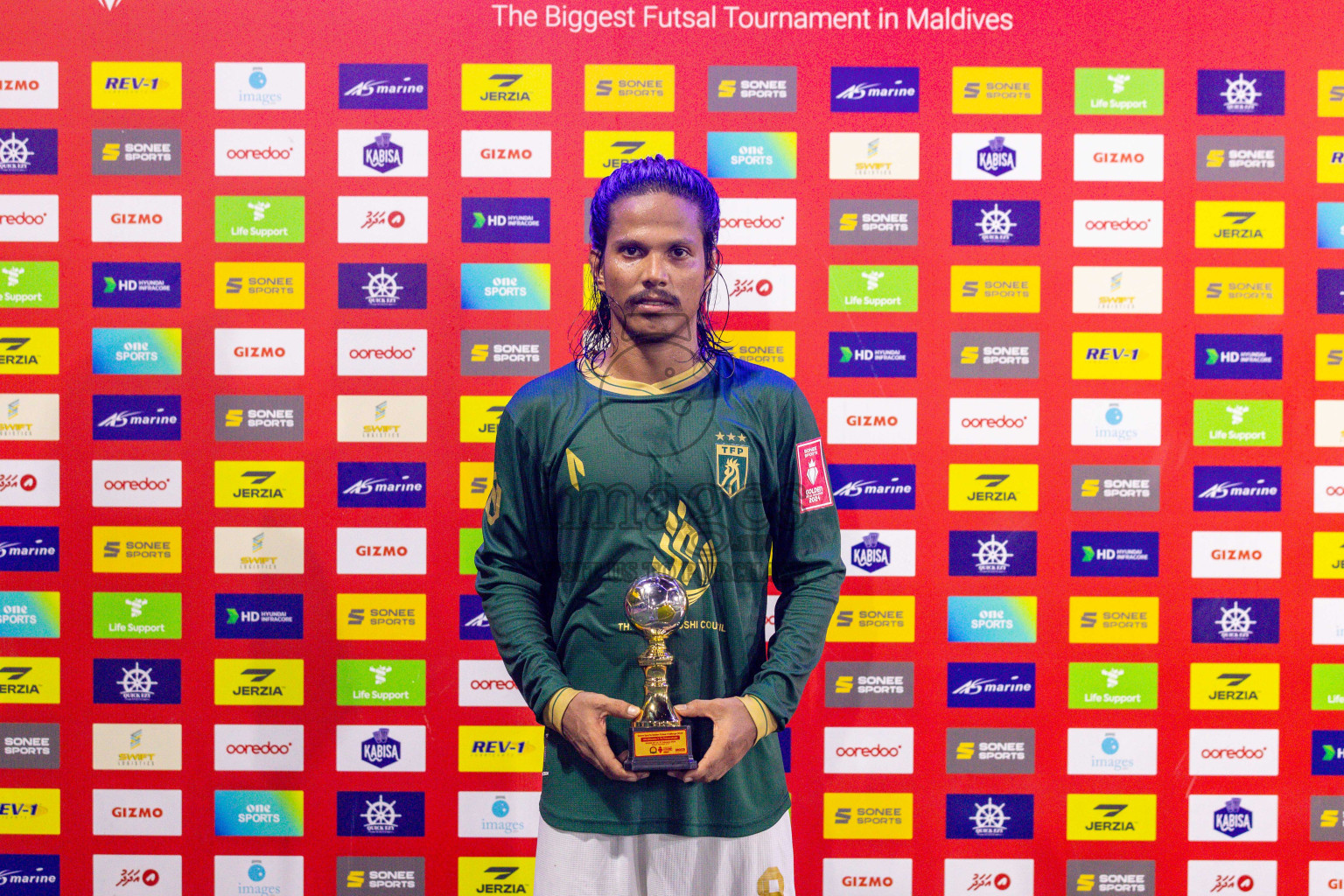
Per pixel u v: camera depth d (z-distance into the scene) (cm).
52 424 175
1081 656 175
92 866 176
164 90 173
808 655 129
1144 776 176
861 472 175
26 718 175
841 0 173
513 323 174
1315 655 175
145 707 176
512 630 130
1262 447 175
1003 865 176
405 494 174
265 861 176
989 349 174
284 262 173
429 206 173
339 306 174
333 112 173
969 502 175
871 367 174
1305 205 174
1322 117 174
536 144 173
